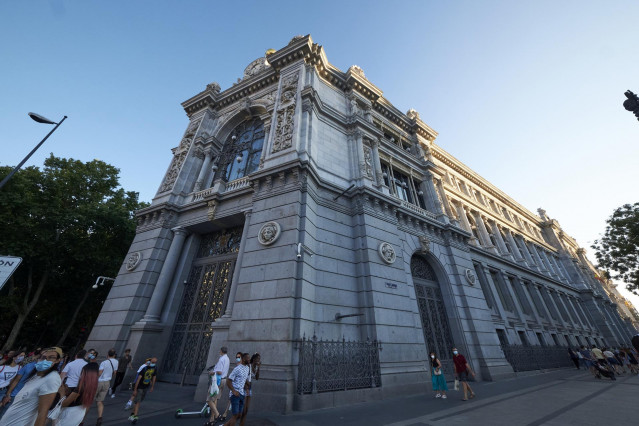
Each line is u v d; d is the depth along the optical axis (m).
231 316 10.92
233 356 9.45
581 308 33.53
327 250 12.12
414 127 24.23
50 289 21.33
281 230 11.13
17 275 19.27
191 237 15.73
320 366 8.90
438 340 14.67
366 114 19.95
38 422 3.57
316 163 14.16
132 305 13.30
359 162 15.91
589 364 16.92
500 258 23.30
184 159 18.62
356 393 9.18
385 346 11.05
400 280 13.30
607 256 26.66
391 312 12.01
